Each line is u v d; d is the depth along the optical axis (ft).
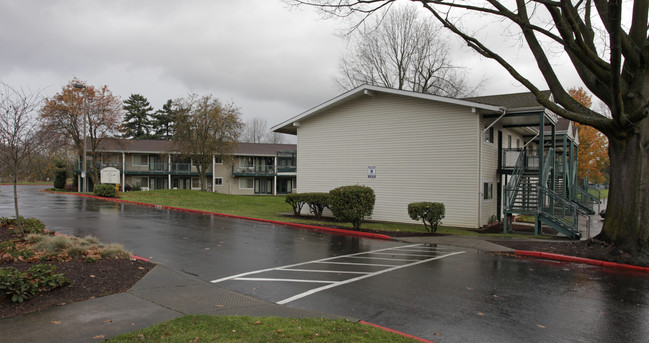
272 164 175.42
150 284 22.57
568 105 39.50
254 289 23.62
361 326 16.78
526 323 18.79
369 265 31.37
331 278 26.73
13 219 37.40
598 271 31.78
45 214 59.26
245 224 56.24
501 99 74.49
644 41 35.65
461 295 23.26
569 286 26.32
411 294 23.21
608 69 35.04
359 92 66.95
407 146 64.34
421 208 50.72
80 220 52.90
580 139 122.01
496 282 26.76
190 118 124.16
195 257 32.50
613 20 29.58
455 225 59.77
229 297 21.06
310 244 41.14
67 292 19.71
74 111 123.34
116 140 134.92
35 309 17.37
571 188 83.05
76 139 126.11
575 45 35.22
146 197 96.07
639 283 27.89
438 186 61.46
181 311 18.20
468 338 16.75
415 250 39.27
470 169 58.80
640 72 36.06
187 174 157.38
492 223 64.23
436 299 22.33
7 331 14.94
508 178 76.02
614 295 24.31
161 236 42.37
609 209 37.86
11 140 32.09
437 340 16.47
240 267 29.55
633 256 34.24
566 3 32.09
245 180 169.99
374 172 67.46
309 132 75.15
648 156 36.09
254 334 15.08
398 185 65.00
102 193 96.32
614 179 37.65
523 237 49.14
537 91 37.50
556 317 19.79
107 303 18.78
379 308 20.51
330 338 15.02
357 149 69.51
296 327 16.12
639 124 36.09
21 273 19.10
